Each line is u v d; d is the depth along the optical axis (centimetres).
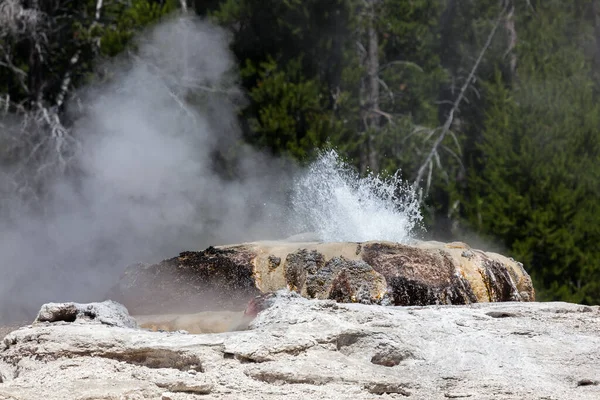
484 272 1878
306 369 1327
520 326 1544
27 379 1334
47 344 1412
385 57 5409
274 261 1866
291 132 4547
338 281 1808
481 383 1323
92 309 1598
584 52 5403
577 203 4675
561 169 4669
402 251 1856
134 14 4872
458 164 5119
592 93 5094
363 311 1531
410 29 5244
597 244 4597
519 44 5125
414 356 1415
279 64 4791
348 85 4866
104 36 4806
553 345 1469
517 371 1376
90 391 1258
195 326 1725
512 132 4797
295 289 1825
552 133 4750
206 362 1349
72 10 5131
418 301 1802
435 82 5319
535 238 4525
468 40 5425
